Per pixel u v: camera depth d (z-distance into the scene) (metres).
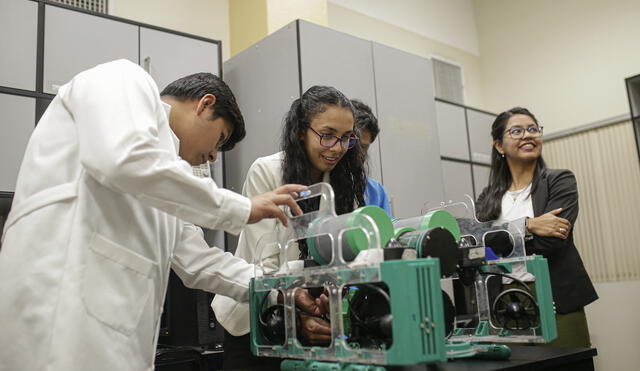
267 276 1.03
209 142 1.14
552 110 4.27
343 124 1.23
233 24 3.28
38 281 0.93
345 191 1.38
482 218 2.07
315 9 3.20
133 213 1.02
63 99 1.03
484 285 1.10
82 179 0.98
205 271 1.16
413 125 3.04
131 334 0.98
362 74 2.79
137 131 0.90
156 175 0.89
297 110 1.30
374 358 0.80
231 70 2.92
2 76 2.11
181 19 3.12
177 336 2.13
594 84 4.02
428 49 4.48
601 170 3.87
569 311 1.72
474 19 4.96
